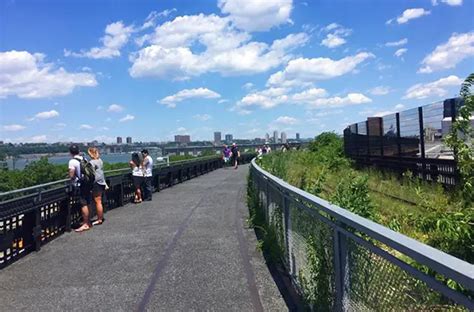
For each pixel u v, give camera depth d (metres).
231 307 5.52
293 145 60.31
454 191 9.90
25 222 8.48
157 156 22.08
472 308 1.99
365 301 3.27
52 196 9.57
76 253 8.54
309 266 4.98
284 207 6.62
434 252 2.29
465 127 6.02
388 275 2.89
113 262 7.82
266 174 8.62
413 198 12.03
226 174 32.19
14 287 6.55
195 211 13.57
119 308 5.59
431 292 2.41
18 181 12.05
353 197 8.29
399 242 2.54
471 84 5.93
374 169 21.30
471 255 5.09
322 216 4.31
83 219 11.20
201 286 6.36
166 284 6.49
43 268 7.53
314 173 15.29
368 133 24.72
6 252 7.75
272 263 7.32
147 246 9.00
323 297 4.32
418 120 15.67
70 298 6.01
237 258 7.81
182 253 8.30
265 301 5.70
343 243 3.77
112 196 14.62
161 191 20.20
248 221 10.86
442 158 12.91
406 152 17.33
